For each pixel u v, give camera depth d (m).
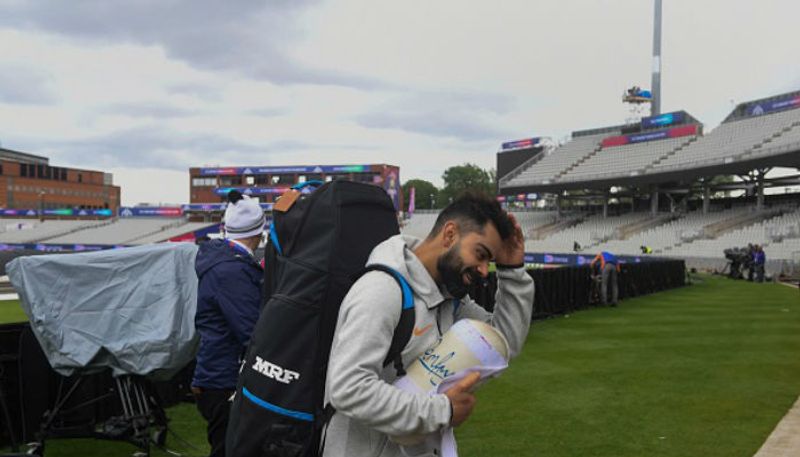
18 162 121.56
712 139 41.22
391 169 70.75
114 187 149.88
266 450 1.71
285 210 1.89
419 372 1.68
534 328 10.89
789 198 36.97
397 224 1.98
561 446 4.70
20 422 4.52
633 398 6.09
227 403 3.09
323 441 1.74
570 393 6.29
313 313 1.72
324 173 72.06
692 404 5.86
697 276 25.94
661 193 45.28
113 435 4.17
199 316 3.13
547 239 45.91
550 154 54.41
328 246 1.75
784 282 23.73
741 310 13.82
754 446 4.68
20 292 3.77
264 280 1.97
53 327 3.72
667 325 11.29
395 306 1.65
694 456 4.47
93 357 3.70
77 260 3.88
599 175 43.72
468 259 1.74
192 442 4.79
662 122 47.09
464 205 1.79
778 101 39.12
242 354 3.12
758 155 32.81
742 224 35.00
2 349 4.49
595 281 14.84
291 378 1.71
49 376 4.60
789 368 7.49
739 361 7.93
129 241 62.94
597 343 9.30
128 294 3.88
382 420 1.55
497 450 4.62
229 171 76.88
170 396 5.71
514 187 50.62
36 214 80.88
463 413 1.64
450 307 1.89
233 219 3.16
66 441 4.78
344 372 1.56
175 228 66.75
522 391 6.37
